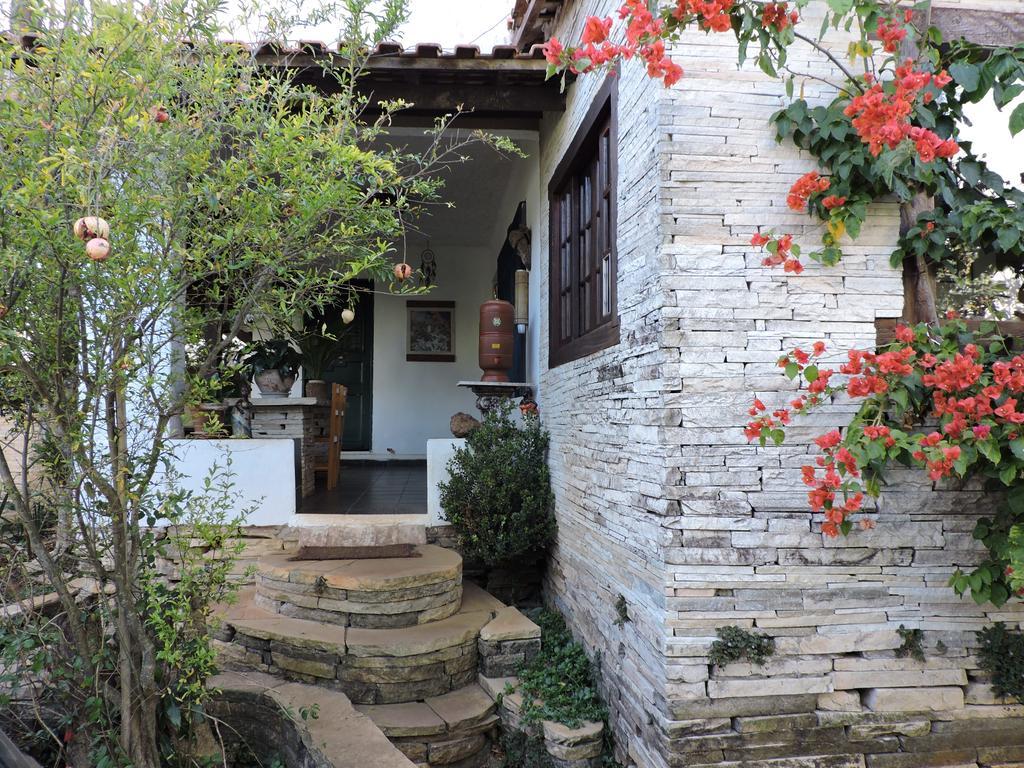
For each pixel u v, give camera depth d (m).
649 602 2.70
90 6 1.81
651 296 2.69
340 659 3.19
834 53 2.67
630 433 2.95
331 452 5.83
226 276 2.06
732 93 2.63
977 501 2.61
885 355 2.22
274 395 5.04
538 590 4.64
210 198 1.90
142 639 2.17
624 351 3.04
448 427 8.59
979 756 2.59
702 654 2.52
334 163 2.01
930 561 2.60
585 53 2.23
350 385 8.58
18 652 2.14
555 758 2.96
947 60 2.46
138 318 1.98
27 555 2.44
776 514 2.57
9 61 1.76
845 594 2.58
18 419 2.15
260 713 2.84
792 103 2.58
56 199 1.73
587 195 4.03
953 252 2.69
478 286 8.71
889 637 2.58
